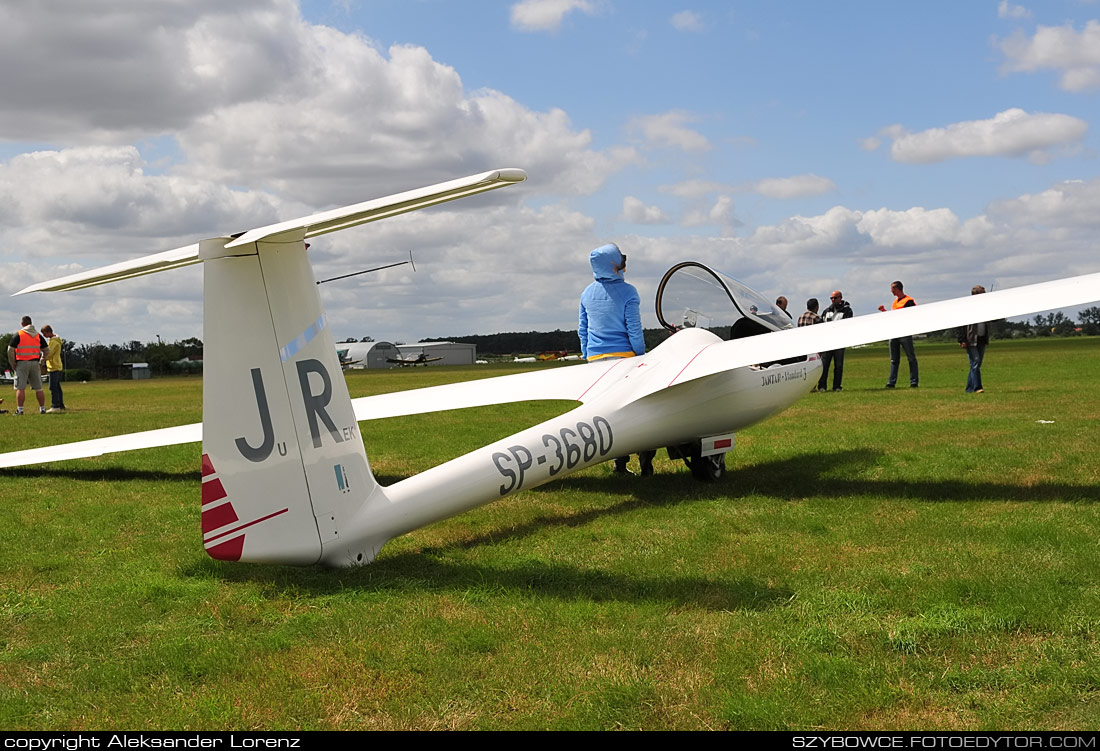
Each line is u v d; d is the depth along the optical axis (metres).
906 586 3.62
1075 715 2.47
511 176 2.87
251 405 3.62
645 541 4.71
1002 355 37.62
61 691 2.86
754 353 5.95
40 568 4.46
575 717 2.55
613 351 7.25
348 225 3.51
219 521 3.52
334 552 3.93
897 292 13.63
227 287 3.54
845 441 8.43
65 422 13.68
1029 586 3.52
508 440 4.83
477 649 3.08
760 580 3.84
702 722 2.51
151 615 3.62
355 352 86.00
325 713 2.63
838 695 2.63
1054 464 6.63
